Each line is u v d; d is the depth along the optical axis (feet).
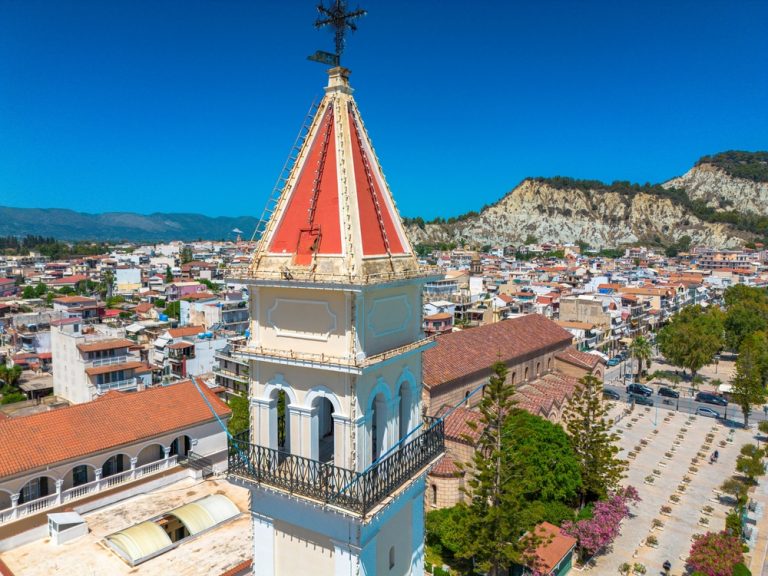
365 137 63.05
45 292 628.69
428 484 159.02
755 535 170.19
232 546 111.45
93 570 103.55
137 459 142.92
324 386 55.72
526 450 137.69
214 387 273.13
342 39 62.23
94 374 272.72
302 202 59.62
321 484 54.29
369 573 56.70
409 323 63.93
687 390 334.24
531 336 252.62
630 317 461.78
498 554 129.80
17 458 122.93
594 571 148.56
